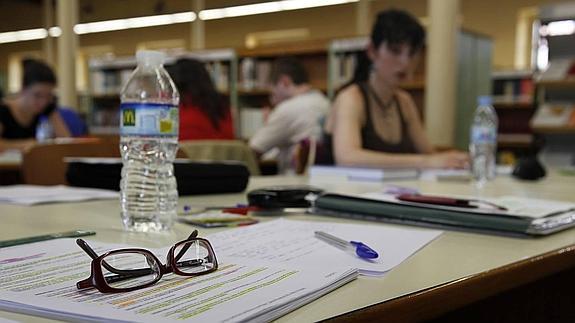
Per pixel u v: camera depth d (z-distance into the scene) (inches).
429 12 156.0
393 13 84.7
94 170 47.8
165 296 16.0
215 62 221.1
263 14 299.0
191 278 18.0
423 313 17.9
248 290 16.7
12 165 96.2
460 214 30.5
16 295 16.2
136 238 26.4
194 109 95.1
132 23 336.5
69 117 161.0
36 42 366.6
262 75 212.5
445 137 153.3
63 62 238.7
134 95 32.6
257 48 212.5
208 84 98.0
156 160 32.0
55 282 17.6
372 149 84.4
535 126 156.6
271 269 19.5
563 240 28.2
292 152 119.3
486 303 43.6
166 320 14.0
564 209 36.2
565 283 42.9
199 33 310.7
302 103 122.3
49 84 136.3
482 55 189.9
